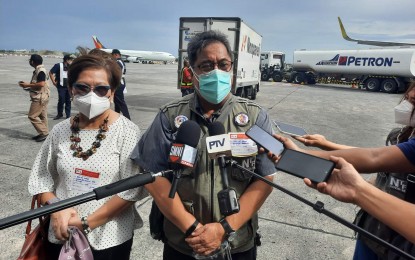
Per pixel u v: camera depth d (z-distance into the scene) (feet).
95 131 5.53
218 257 4.68
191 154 3.92
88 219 5.12
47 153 5.71
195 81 5.07
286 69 99.71
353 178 3.24
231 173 4.77
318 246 9.67
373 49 74.54
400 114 4.84
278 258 9.02
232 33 32.89
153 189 4.90
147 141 5.08
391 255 4.33
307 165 3.51
